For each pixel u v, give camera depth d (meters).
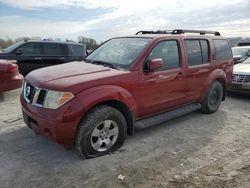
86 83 3.64
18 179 3.29
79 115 3.50
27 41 9.98
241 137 4.80
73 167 3.59
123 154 4.00
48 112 3.51
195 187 3.23
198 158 3.96
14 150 4.02
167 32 5.55
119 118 3.98
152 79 4.44
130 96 4.11
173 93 4.94
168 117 4.86
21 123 5.12
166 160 3.87
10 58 9.59
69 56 10.56
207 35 5.95
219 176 3.48
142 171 3.55
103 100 3.72
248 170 3.65
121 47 4.80
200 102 5.79
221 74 6.05
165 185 3.26
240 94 8.40
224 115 6.09
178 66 5.01
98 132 3.81
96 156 3.86
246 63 9.12
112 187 3.20
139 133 4.83
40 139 4.41
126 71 4.13
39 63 10.07
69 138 3.55
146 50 4.41
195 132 4.97
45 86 3.64
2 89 6.56
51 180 3.29
